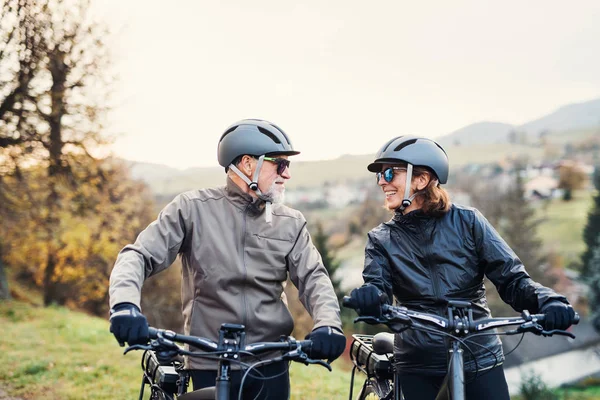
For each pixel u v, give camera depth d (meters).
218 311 3.20
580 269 58.16
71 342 11.25
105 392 7.61
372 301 2.69
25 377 8.50
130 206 23.66
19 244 23.80
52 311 16.06
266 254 3.24
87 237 22.25
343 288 42.88
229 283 3.20
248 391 3.26
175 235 3.22
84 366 9.13
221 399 2.60
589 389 44.34
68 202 20.78
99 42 18.75
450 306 2.80
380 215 60.94
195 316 3.23
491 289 34.91
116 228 22.66
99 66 18.94
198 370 3.20
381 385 3.61
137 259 3.00
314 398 6.84
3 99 17.81
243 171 3.28
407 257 3.32
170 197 38.41
